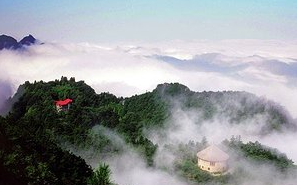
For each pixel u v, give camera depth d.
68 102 153.12
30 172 51.44
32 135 69.25
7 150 56.00
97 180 53.72
